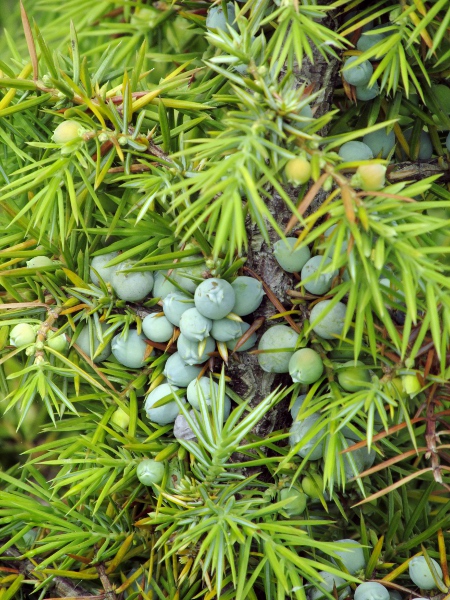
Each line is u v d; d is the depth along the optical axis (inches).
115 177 8.9
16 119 9.1
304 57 8.6
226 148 7.4
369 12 9.0
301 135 7.3
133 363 8.9
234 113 7.5
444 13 8.8
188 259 8.5
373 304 7.9
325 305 8.2
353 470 8.2
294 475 8.6
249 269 8.7
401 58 8.3
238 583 7.9
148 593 9.0
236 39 7.7
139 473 8.5
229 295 8.1
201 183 7.2
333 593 8.5
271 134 7.5
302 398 8.6
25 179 8.3
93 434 9.1
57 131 8.3
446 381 8.0
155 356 9.0
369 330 7.8
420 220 7.7
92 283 9.0
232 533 7.9
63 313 8.7
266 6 8.2
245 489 8.9
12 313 8.9
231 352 8.7
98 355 9.1
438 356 7.8
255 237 8.7
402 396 8.3
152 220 8.8
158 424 8.9
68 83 8.3
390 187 7.5
